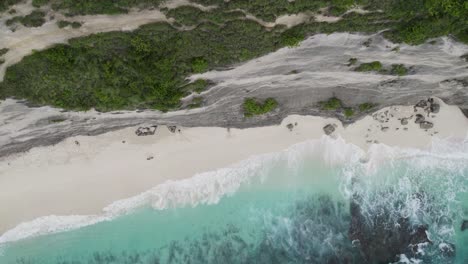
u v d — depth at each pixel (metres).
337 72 19.88
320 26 17.27
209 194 22.53
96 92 18.78
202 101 20.33
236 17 16.72
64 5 15.79
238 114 21.41
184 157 21.98
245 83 19.81
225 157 22.25
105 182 21.61
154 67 18.06
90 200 21.59
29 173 21.09
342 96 21.30
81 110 19.42
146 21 16.67
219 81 19.45
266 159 22.61
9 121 19.20
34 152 20.97
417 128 22.84
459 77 20.67
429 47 18.56
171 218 22.50
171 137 21.78
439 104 22.61
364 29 17.55
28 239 21.50
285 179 22.97
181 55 17.92
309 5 16.56
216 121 21.62
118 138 21.47
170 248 22.69
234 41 17.56
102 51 17.48
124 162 21.64
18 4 15.60
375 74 20.16
